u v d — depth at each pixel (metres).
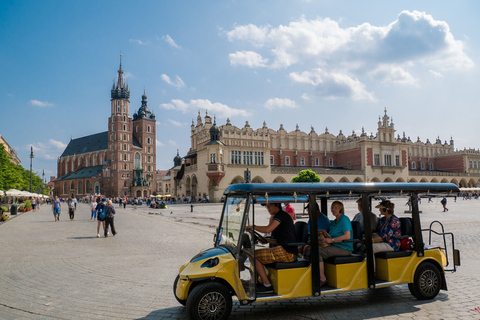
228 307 6.09
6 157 46.88
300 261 6.51
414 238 7.39
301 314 6.55
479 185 97.56
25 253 13.37
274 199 6.54
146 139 148.25
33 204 51.44
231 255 6.29
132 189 133.88
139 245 15.21
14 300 7.60
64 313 6.76
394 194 7.30
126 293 8.03
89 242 16.36
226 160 68.00
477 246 13.68
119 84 142.50
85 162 164.50
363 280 6.88
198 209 47.62
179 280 6.44
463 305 6.90
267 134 72.69
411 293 7.40
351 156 85.50
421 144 103.06
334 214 7.29
